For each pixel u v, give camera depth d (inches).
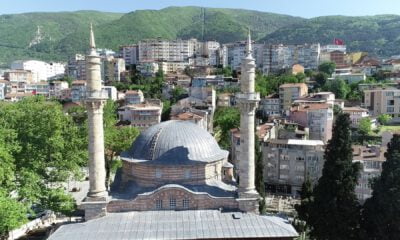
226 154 2016.5
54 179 2345.0
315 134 5108.3
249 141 1829.5
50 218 2787.9
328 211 2100.1
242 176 1838.1
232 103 7268.7
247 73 1823.3
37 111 2368.4
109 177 3260.3
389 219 1951.3
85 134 2635.3
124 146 3526.1
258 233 1646.2
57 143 2285.9
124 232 1640.0
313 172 4050.2
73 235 1622.8
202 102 7007.9
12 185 2134.6
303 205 2325.3
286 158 4158.5
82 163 2583.7
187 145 1898.4
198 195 1811.0
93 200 1764.3
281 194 4183.1
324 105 5295.3
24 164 2237.9
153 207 1807.3
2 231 1983.3
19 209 1923.0
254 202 1820.9
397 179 1936.5
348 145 2110.0
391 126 5969.5
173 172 1867.6
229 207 1833.2
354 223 2086.6
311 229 2363.4
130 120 6097.4
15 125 2321.6
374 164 3457.2
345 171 2094.0
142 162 1846.7
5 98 7500.0
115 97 7652.6
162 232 1640.0
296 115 5275.6
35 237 2470.5
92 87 1764.3
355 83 7765.8
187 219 1736.0
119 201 1793.8
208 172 1916.8
